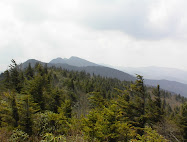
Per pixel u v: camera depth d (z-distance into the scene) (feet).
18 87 64.13
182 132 41.22
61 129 18.80
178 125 42.42
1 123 19.95
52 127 19.12
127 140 18.85
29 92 40.98
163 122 41.50
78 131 19.48
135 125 37.73
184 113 45.21
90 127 17.79
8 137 16.40
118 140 18.67
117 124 19.33
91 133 16.99
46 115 21.44
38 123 19.71
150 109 46.60
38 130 18.69
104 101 40.29
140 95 42.27
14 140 15.25
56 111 42.01
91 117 19.24
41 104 40.32
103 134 17.69
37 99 40.47
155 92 53.67
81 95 111.75
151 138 16.57
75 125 20.84
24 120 19.22
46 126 19.45
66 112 34.71
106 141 17.81
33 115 21.15
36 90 42.09
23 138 16.53
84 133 17.34
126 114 39.34
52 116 20.35
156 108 47.24
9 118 19.85
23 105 21.13
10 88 61.82
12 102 20.86
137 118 38.06
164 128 39.70
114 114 20.18
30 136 17.62
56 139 14.38
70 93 101.65
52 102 44.47
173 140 38.04
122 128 18.90
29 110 20.83
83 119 19.13
